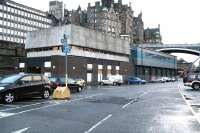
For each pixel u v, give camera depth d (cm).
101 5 14562
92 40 5506
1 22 12700
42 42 5344
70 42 4900
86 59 5297
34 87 1914
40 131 901
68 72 4834
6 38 12888
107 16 13612
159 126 1005
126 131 916
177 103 1802
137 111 1401
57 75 4822
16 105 1620
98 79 5628
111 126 998
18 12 13600
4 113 1295
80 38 5159
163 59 9781
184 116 1241
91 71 5431
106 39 5991
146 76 8175
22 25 13775
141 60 7644
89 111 1384
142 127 984
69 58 4884
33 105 1625
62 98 2019
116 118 1175
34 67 5225
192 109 1491
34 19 14462
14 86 1764
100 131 912
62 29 5031
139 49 7538
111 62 6141
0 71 5216
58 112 1339
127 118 1178
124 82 6359
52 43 5147
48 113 1303
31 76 1922
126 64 6806
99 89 3622
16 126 980
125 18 15375
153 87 4225
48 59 4988
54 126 987
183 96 2388
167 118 1184
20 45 5919
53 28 5175
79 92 2952
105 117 1198
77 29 5100
